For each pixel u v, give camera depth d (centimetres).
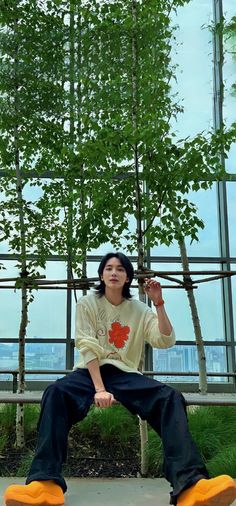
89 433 331
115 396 219
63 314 695
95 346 223
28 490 177
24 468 281
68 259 421
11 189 389
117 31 344
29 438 328
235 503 222
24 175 446
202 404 263
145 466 283
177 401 203
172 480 184
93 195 353
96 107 361
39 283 352
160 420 205
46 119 390
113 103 350
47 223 375
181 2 379
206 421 336
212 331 707
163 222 337
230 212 740
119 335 240
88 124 314
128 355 240
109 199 324
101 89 367
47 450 191
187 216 334
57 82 395
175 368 686
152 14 336
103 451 315
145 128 287
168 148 300
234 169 752
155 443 301
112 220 334
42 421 200
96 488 259
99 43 388
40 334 685
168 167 304
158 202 326
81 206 385
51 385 212
